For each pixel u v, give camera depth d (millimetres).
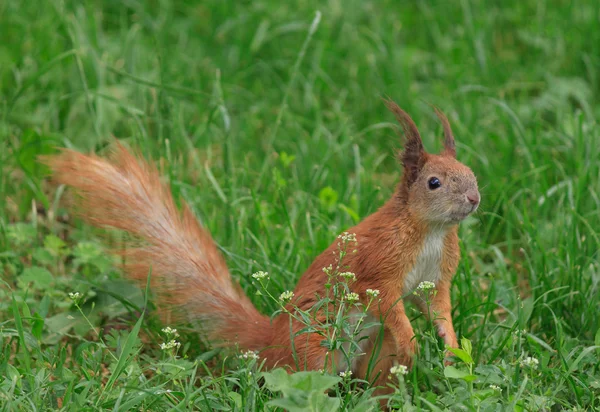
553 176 12195
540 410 7641
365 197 11469
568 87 14242
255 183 12164
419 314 9586
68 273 10734
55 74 13500
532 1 16438
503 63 15109
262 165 12688
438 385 8219
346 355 7902
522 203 11445
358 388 8555
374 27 15656
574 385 8008
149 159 11344
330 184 12172
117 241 10398
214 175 12422
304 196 11555
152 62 14461
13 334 8633
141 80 12484
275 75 14781
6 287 10109
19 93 12461
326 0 16078
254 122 13742
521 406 7418
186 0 16359
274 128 12516
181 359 8320
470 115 13523
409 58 15070
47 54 13672
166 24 15484
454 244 8859
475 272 10766
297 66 13078
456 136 12867
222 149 12695
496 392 7500
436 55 15367
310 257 10500
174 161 12148
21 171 12328
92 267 10648
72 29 14000
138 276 9289
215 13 15688
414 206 8617
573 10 15703
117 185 9516
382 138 13539
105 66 13406
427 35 15984
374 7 16312
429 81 15039
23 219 11602
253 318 9109
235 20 15500
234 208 11031
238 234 10617
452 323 9273
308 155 12688
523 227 10922
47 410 7414
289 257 10336
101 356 8680
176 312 9227
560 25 15516
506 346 8797
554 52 15188
